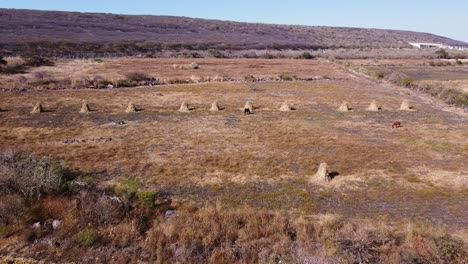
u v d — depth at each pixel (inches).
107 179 720.3
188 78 2148.1
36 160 690.8
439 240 470.3
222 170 789.9
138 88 1871.3
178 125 1171.3
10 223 472.7
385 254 445.7
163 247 448.5
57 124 1156.5
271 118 1288.1
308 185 721.0
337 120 1273.4
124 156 860.0
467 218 594.9
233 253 441.4
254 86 1979.6
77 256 421.7
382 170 799.7
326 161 852.0
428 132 1127.0
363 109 1462.8
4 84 1737.2
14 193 527.2
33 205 510.0
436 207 634.8
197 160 845.2
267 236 486.9
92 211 508.4
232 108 1448.1
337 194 682.2
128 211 534.6
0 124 1131.9
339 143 992.9
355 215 596.1
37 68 2309.3
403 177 762.8
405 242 473.4
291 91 1856.5
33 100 1503.4
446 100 1633.9
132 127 1136.8
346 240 469.7
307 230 499.5
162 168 788.6
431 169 810.2
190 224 500.1
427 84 1953.7
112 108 1414.9
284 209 612.7
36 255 417.4
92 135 1036.5
